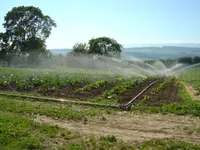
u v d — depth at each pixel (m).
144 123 10.60
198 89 22.06
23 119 10.17
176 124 10.47
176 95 18.12
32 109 12.28
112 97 16.52
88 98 16.12
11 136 8.19
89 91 18.61
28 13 59.16
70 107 13.41
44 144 7.86
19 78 23.47
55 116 11.27
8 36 58.28
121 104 14.02
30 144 7.60
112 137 8.57
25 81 21.34
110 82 24.78
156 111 12.54
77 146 7.72
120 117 11.52
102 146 7.86
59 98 15.88
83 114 11.66
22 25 59.62
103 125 10.23
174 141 8.40
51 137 8.51
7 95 16.31
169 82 29.81
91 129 9.67
